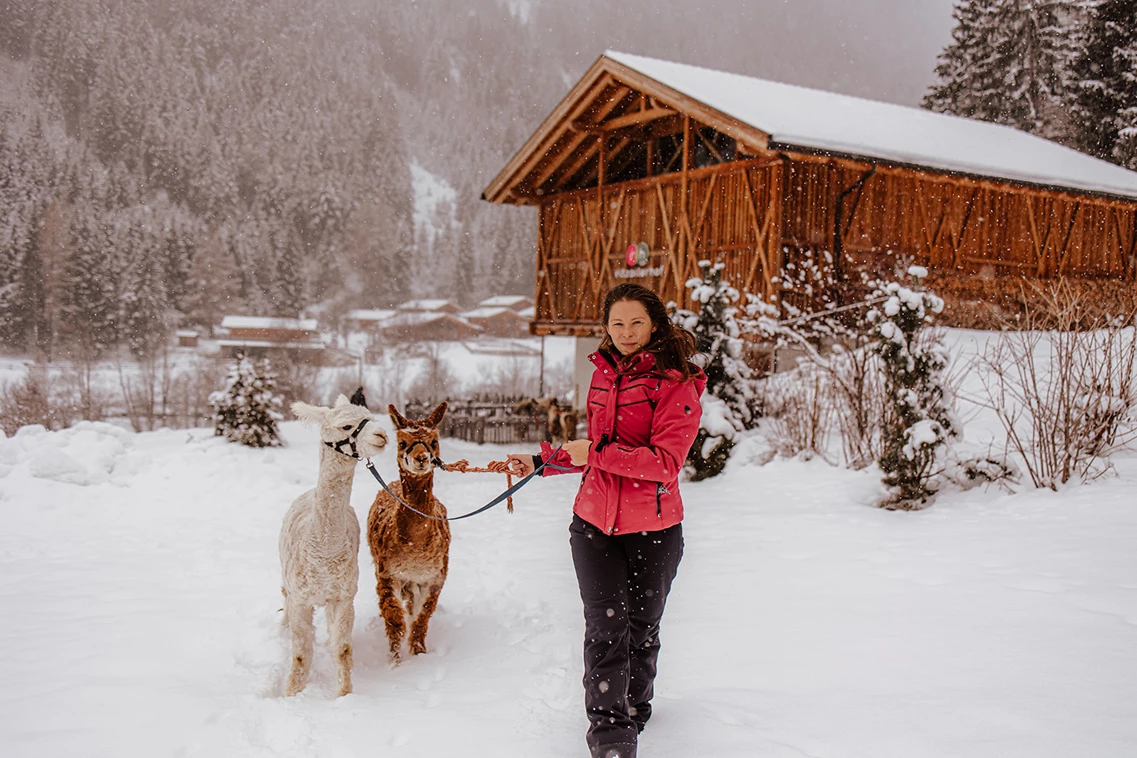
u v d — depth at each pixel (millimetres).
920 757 3379
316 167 98188
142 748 3756
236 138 98188
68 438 12438
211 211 88875
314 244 87125
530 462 4230
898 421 8711
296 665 4555
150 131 92312
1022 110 39594
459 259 102062
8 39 99250
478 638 5449
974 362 11617
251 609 5953
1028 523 7348
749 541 7520
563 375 49562
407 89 175375
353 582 4660
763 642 4836
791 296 16688
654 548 3664
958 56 43156
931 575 6020
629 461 3549
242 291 76000
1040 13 39125
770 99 19016
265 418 15586
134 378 44219
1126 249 22141
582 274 22734
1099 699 3770
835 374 11109
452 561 7559
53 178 79188
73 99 95062
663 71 19156
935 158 17078
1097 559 5988
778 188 16422
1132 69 36188
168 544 8344
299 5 163000
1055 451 8734
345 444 4445
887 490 8703
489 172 148125
